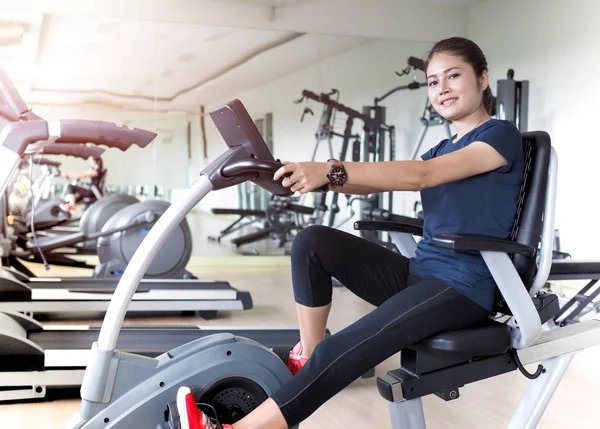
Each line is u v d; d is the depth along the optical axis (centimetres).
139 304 391
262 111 665
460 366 165
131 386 164
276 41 665
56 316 416
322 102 680
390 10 689
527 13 618
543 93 600
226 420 171
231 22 650
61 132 185
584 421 239
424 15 695
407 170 150
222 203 674
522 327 159
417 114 693
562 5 576
